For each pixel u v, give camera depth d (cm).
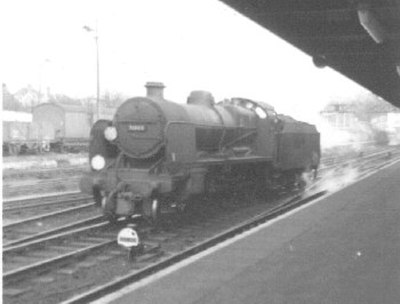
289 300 738
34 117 5722
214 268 928
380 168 3847
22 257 1172
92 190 1588
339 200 1898
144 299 760
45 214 1714
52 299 886
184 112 1678
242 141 2073
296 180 2675
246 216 1817
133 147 1598
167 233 1477
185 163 1590
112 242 1300
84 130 5850
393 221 1427
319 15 1634
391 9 1480
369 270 902
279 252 1052
